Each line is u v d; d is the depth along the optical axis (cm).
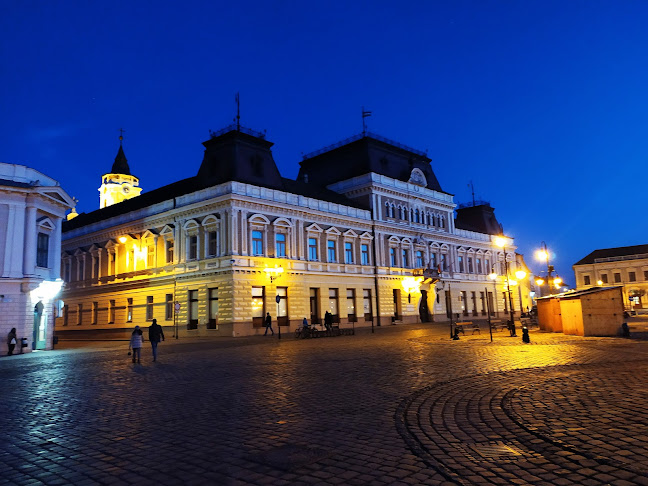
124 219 5281
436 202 6469
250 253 4275
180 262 4569
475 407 1002
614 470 604
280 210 4569
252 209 4341
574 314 2875
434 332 3878
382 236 5616
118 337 5075
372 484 601
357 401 1117
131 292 5059
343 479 621
